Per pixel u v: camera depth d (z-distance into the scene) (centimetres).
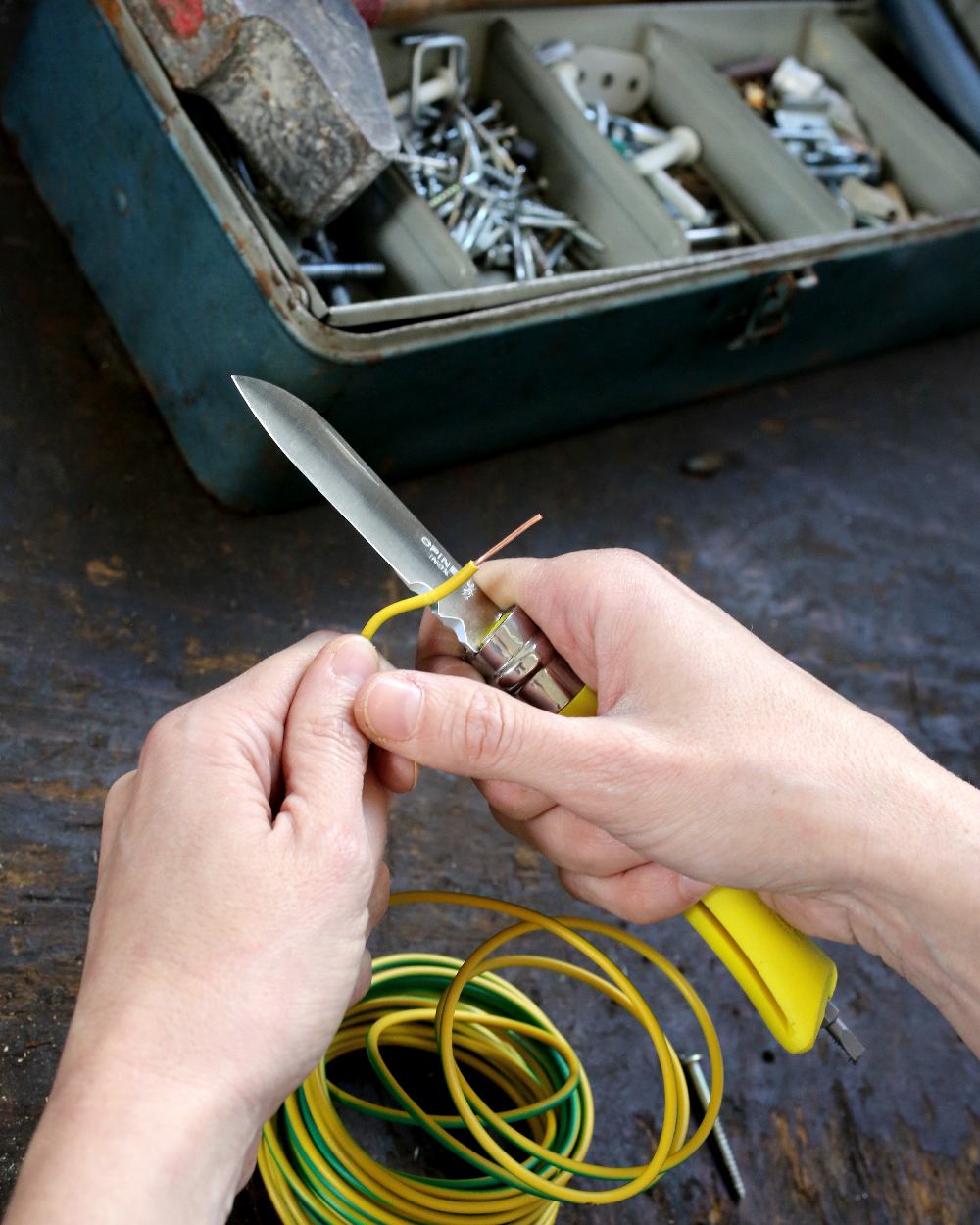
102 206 110
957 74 166
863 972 99
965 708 124
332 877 54
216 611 105
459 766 61
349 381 98
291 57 93
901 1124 90
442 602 68
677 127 153
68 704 94
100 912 53
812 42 170
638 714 63
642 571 68
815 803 60
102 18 98
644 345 122
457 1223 69
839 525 138
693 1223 81
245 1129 49
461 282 109
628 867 73
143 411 116
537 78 135
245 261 93
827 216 139
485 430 121
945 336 170
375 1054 73
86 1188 43
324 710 60
